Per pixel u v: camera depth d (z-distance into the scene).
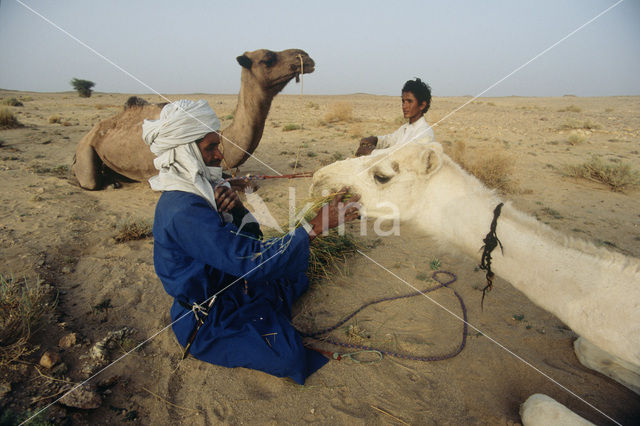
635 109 34.00
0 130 13.95
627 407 2.89
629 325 2.38
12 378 2.84
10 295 3.47
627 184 8.87
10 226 5.47
